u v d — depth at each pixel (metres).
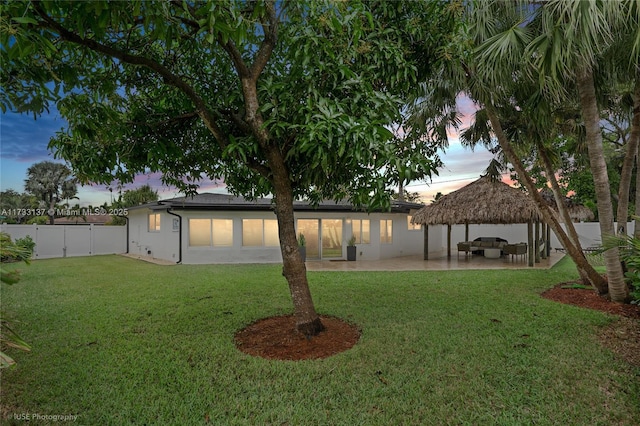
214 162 5.78
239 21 2.79
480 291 8.11
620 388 3.51
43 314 6.19
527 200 12.37
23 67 2.99
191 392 3.44
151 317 6.01
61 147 4.55
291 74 4.04
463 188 14.84
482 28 5.94
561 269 11.68
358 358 4.20
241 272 11.48
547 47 5.17
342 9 3.41
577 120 8.39
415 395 3.37
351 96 4.01
